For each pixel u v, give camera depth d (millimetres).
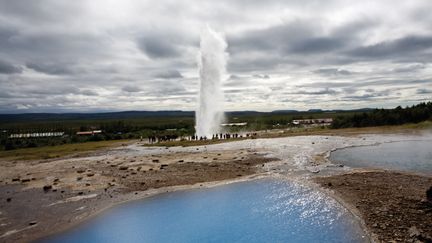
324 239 13906
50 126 153250
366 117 77438
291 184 22797
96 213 18359
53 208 19281
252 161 31516
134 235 15438
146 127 105250
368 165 27953
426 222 13859
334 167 27547
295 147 40812
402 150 36531
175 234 15539
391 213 15211
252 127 88312
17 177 28500
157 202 20047
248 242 14414
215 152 38531
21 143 66562
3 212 18844
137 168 29562
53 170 30828
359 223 14766
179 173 27219
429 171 24484
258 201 19562
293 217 16719
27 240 15125
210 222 16734
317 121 112500
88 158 38750
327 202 18391
